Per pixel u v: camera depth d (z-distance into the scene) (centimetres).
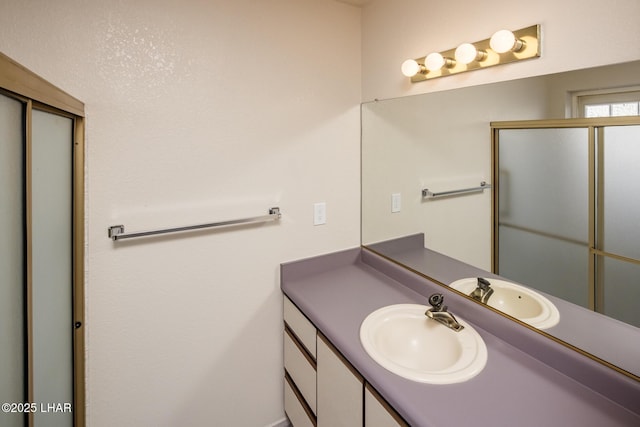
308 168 172
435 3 140
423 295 153
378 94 174
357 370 112
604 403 91
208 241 151
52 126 96
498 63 119
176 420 152
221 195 150
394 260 174
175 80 135
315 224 178
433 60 134
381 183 177
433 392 94
